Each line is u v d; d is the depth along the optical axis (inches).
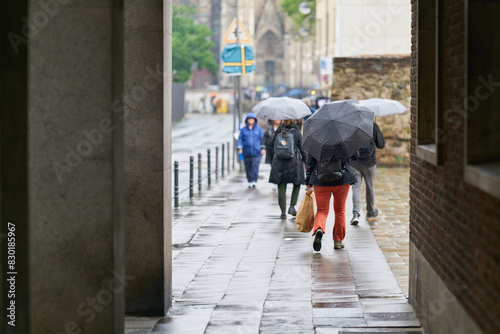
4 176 205.8
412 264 308.3
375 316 295.6
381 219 545.6
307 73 4266.7
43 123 218.1
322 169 418.9
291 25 4328.3
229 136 1828.2
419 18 294.4
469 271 198.7
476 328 189.5
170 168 323.9
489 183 170.4
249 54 1005.8
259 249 442.3
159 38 301.6
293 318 294.7
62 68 217.3
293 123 563.2
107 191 219.8
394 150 997.8
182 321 295.3
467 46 192.7
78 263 221.5
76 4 216.4
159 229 305.6
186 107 3201.3
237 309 311.6
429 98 295.4
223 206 637.9
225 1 4382.4
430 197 265.3
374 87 993.5
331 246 446.3
